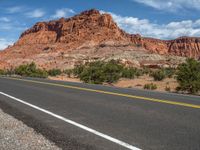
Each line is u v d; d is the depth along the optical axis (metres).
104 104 11.94
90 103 12.30
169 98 13.84
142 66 155.12
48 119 8.98
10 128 7.61
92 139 6.61
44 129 7.61
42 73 60.22
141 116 9.20
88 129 7.55
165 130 7.34
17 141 6.34
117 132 7.21
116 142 6.34
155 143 6.23
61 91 17.70
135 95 15.18
